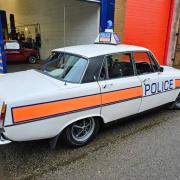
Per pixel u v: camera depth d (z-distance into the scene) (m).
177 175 3.06
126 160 3.37
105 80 3.66
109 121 3.85
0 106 2.85
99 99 3.54
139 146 3.76
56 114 3.12
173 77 4.88
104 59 3.70
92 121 3.69
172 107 5.38
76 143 3.59
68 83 3.34
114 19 8.93
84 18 9.78
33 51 12.83
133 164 3.27
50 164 3.24
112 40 4.53
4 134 2.82
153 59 4.55
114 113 3.85
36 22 14.14
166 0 10.50
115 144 3.81
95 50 3.85
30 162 3.28
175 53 11.80
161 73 4.65
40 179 2.92
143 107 4.37
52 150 3.59
